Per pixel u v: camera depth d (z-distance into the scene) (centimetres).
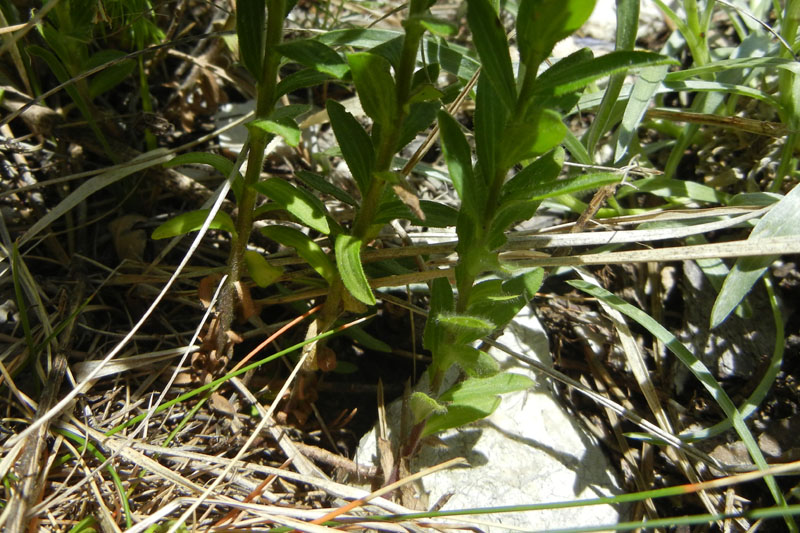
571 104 19
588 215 26
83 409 23
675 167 31
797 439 25
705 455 23
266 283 24
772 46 29
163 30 33
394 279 24
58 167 29
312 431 25
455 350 21
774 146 30
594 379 27
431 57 25
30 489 19
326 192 23
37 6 30
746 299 27
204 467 22
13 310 25
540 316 28
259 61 20
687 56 35
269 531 20
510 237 26
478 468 24
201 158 22
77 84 27
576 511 23
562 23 15
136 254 28
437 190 33
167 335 26
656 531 23
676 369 27
